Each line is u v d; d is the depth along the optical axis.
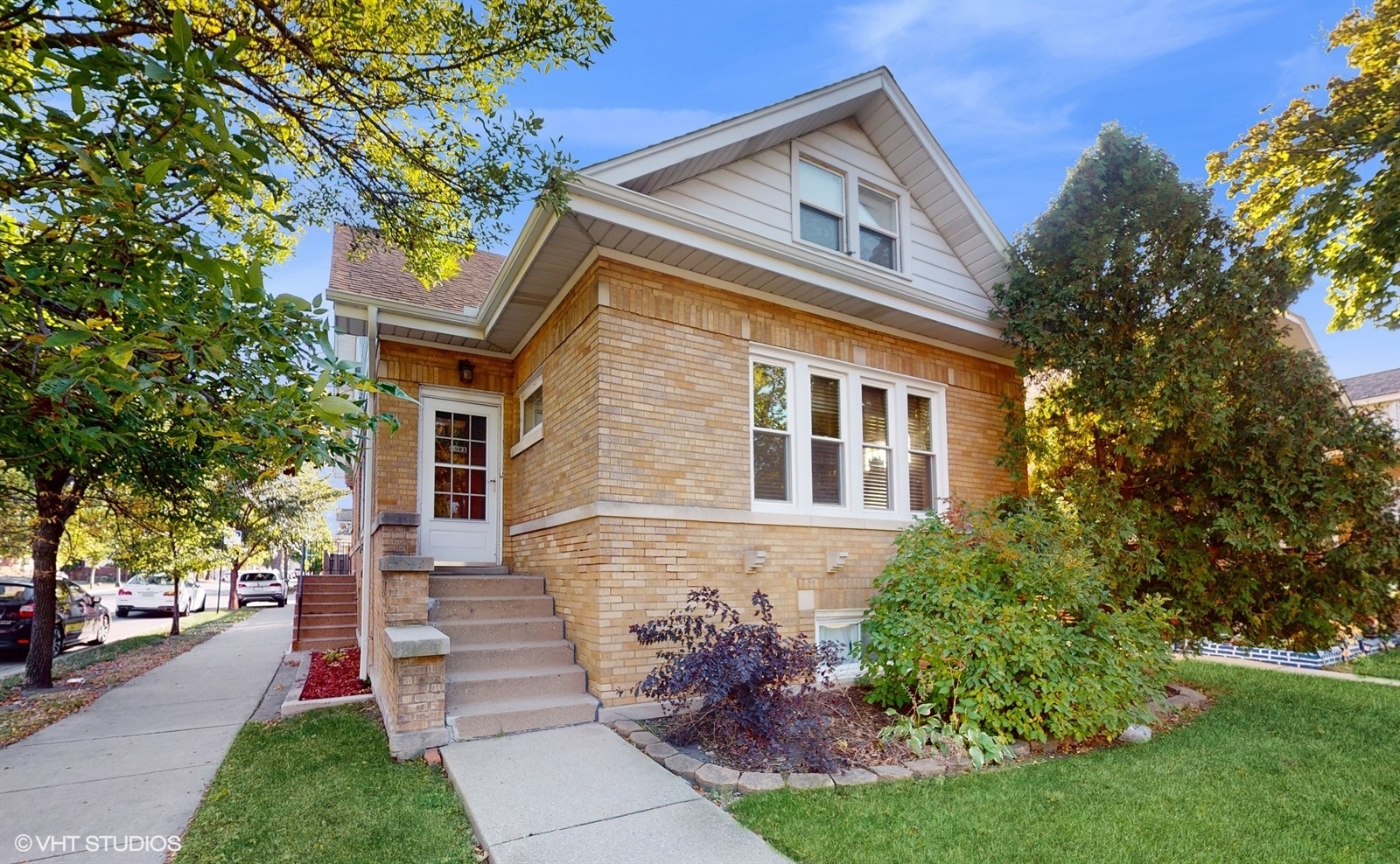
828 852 3.56
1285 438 7.03
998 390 9.62
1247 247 7.71
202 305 2.37
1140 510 7.64
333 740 5.70
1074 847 3.68
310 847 3.74
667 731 5.53
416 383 8.67
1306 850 3.72
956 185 8.95
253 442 2.68
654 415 6.55
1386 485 7.01
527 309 7.80
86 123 2.27
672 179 7.01
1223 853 3.67
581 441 6.61
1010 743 5.46
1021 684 5.64
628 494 6.30
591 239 6.27
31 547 10.79
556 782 4.45
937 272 9.31
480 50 4.47
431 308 8.41
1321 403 7.20
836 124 8.57
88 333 2.03
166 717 7.01
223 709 7.36
